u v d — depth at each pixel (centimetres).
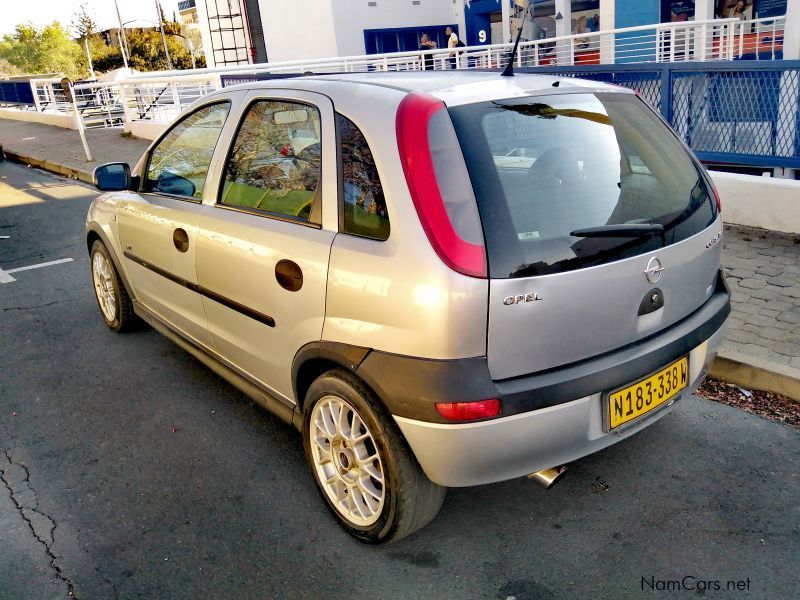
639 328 257
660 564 259
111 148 1491
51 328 530
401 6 2361
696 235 275
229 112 340
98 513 306
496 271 221
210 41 2973
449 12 2450
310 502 308
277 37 2561
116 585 262
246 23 2775
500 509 296
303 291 269
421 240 225
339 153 261
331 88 278
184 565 271
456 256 219
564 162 250
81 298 597
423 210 226
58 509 310
